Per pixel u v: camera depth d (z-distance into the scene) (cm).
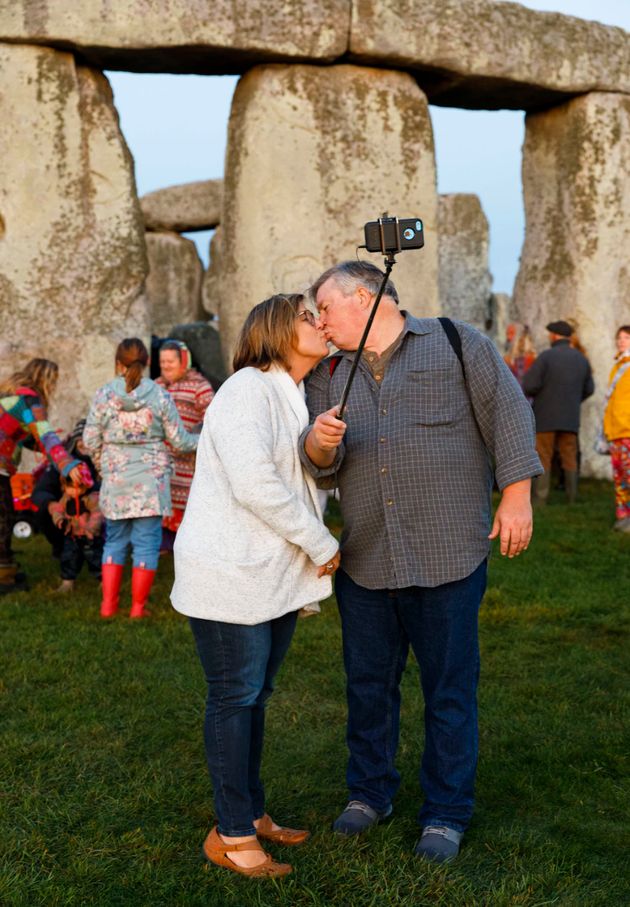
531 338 1172
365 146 971
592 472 1162
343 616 348
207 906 292
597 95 1092
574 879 308
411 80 989
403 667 351
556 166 1133
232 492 309
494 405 329
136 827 343
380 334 334
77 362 909
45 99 893
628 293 1138
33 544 843
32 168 895
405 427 327
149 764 394
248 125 951
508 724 434
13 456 670
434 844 320
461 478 328
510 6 1020
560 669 512
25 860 321
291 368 328
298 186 955
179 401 739
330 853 321
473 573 330
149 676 501
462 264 1853
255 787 334
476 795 369
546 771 387
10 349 891
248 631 309
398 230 303
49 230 901
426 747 337
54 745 411
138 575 612
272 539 310
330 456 319
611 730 428
